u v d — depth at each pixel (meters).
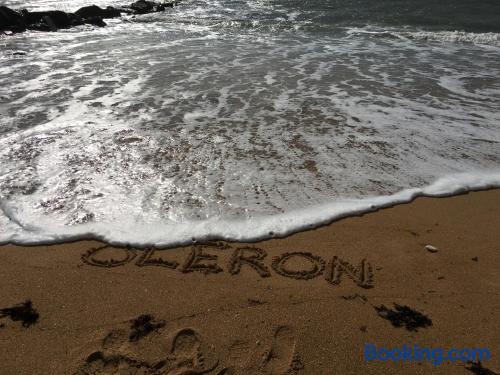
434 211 2.02
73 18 7.70
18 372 1.24
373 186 2.19
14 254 1.72
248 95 3.51
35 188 2.12
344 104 3.30
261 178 2.23
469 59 4.82
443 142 2.65
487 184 2.22
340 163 2.39
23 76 4.07
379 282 1.59
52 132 2.74
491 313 1.46
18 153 2.45
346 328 1.39
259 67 4.43
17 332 1.37
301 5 9.18
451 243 1.81
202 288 1.55
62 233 1.82
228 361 1.27
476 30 6.52
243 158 2.43
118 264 1.67
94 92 3.57
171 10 9.38
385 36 6.24
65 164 2.35
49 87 3.71
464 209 2.03
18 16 7.25
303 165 2.37
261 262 1.69
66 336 1.35
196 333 1.36
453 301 1.51
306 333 1.37
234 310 1.46
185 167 2.33
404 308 1.47
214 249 1.75
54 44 5.75
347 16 7.80
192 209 1.98
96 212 1.95
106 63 4.59
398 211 2.01
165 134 2.73
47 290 1.54
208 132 2.77
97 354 1.29
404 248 1.78
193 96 3.48
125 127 2.84
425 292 1.55
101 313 1.44
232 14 8.52
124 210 1.97
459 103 3.33
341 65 4.54
